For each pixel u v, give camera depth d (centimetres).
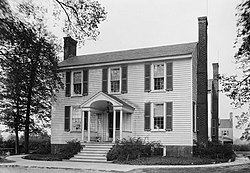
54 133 2597
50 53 1148
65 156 2106
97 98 2262
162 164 1742
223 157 2164
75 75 2595
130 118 2334
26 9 907
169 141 2181
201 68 2406
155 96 2275
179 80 2209
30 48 1014
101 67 2491
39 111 3216
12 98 2964
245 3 1043
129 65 2392
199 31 2477
